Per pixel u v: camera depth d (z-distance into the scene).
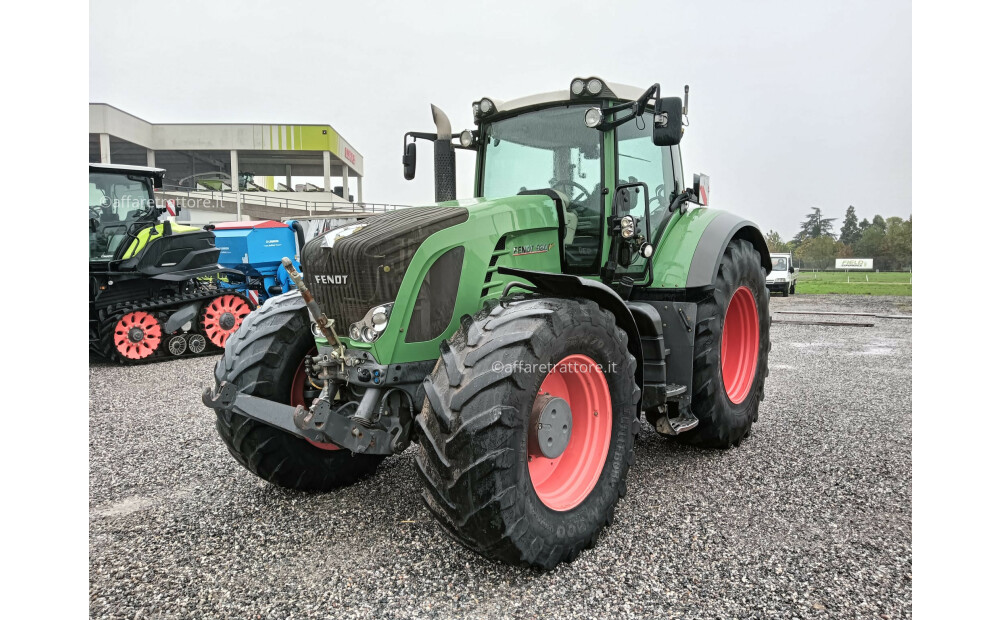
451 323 2.78
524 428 2.32
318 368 2.83
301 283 2.54
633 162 3.66
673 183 4.11
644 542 2.67
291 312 3.16
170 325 7.93
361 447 2.54
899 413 4.80
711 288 3.62
